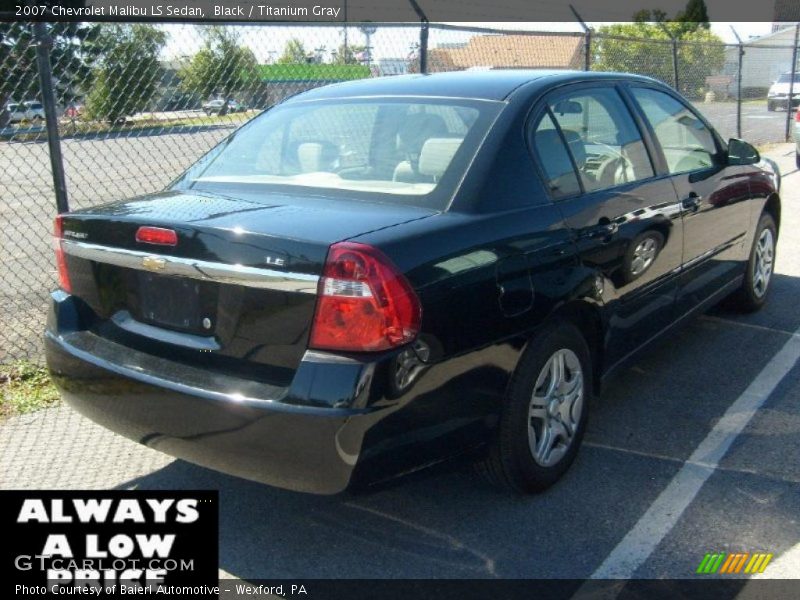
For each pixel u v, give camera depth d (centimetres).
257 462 279
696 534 327
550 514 344
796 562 308
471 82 392
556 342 347
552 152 367
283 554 322
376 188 335
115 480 379
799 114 1352
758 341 547
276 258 275
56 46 534
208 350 293
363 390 265
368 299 268
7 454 403
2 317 586
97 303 334
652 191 422
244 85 654
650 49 1395
